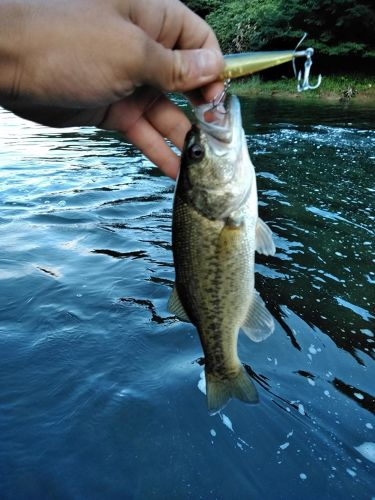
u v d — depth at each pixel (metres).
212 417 0.41
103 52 0.22
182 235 0.27
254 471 0.36
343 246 0.75
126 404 0.42
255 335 0.28
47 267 0.67
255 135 1.64
